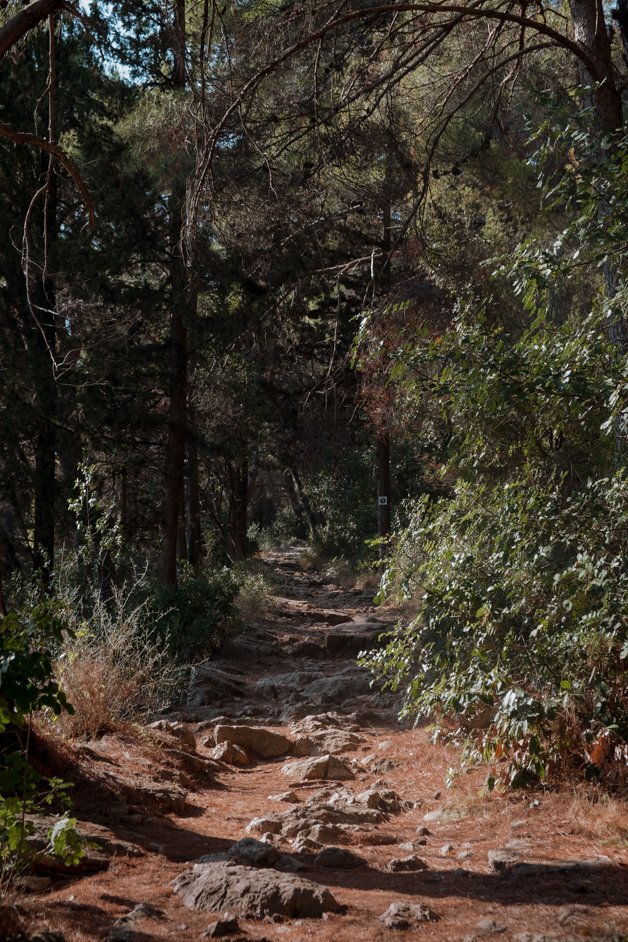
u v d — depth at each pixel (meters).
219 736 8.93
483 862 4.75
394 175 11.76
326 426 18.59
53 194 17.69
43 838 4.37
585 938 3.33
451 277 11.62
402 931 3.54
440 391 6.23
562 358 5.54
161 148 11.30
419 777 7.29
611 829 5.05
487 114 12.48
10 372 17.03
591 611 5.37
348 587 28.12
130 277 19.05
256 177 10.62
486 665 5.83
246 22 9.56
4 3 6.77
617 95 8.37
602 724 5.79
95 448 18.09
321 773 7.70
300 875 4.49
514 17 8.40
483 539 6.14
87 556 10.20
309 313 18.86
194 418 18.48
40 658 3.35
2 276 17.88
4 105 17.08
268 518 55.31
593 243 6.30
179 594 14.65
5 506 19.52
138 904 3.87
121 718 8.06
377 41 9.94
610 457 6.37
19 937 3.30
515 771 6.00
